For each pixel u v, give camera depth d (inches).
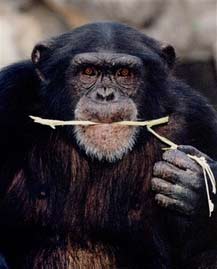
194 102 409.1
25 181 390.0
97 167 384.2
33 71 400.8
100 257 385.7
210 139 408.8
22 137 393.4
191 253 394.3
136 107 377.4
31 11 768.3
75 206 385.7
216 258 394.3
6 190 390.6
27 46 749.3
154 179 374.6
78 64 375.9
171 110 398.0
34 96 396.5
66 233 385.7
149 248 389.4
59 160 387.5
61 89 382.6
